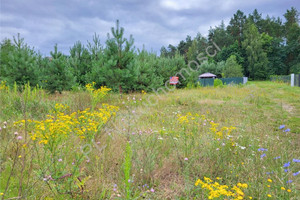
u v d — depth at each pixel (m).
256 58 55.31
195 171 3.37
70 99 8.38
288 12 73.88
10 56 10.74
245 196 2.64
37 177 2.52
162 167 3.43
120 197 2.57
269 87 23.86
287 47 62.56
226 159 3.65
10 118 5.03
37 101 6.91
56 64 11.63
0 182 2.45
